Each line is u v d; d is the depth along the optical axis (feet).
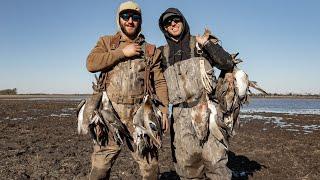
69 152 12.91
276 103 76.64
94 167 6.15
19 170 9.89
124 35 6.11
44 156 12.08
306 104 70.44
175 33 6.42
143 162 6.08
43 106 47.50
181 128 6.50
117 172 9.91
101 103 6.07
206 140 6.40
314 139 17.08
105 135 6.05
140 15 6.03
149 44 6.22
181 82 6.45
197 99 6.44
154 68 6.24
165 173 10.01
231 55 6.66
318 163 11.43
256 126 23.32
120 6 5.99
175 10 6.34
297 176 9.81
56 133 18.75
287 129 21.72
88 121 6.01
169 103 6.59
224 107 6.58
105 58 5.88
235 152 13.34
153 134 5.90
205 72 6.36
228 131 6.53
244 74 6.63
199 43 6.40
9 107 43.39
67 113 34.58
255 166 10.94
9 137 16.83
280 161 11.71
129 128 6.08
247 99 6.86
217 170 6.40
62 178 9.26
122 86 5.98
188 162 6.55
